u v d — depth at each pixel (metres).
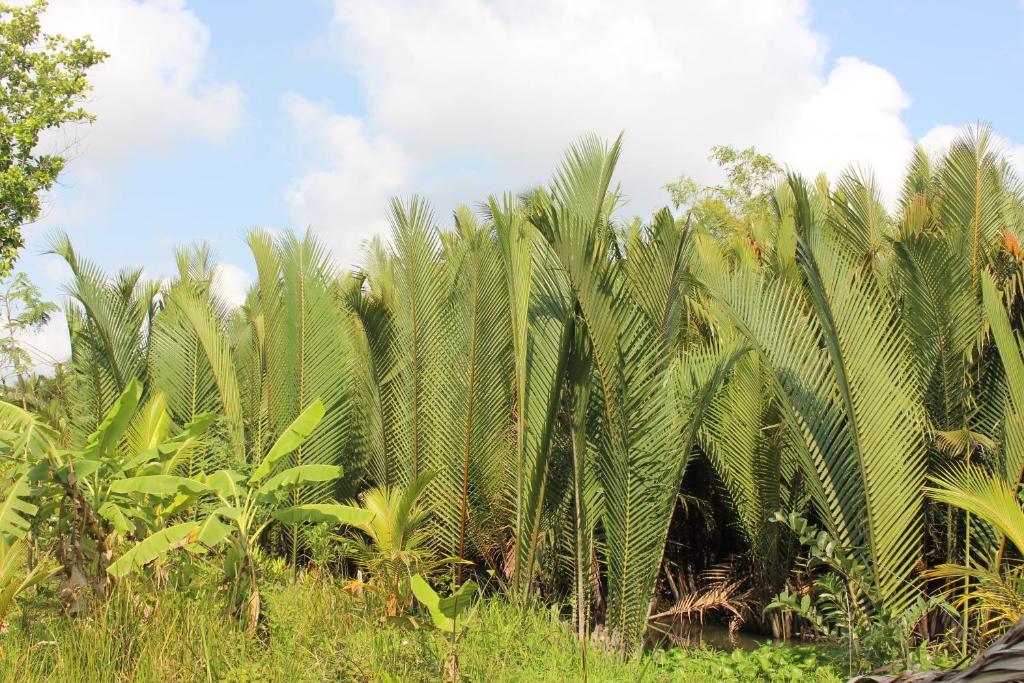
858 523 7.51
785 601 7.60
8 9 23.55
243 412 12.32
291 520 8.40
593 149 8.02
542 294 8.42
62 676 5.79
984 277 7.56
